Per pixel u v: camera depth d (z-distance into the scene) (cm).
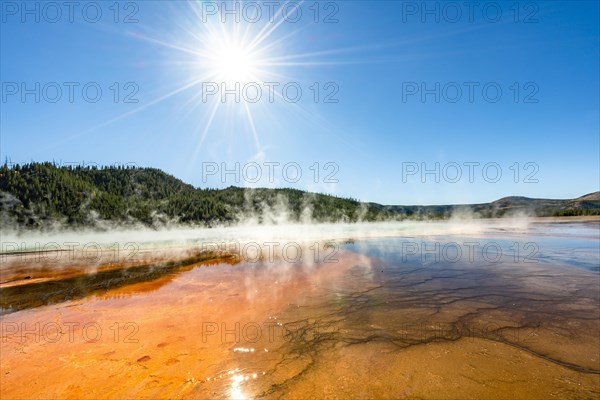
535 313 601
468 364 412
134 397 342
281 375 389
